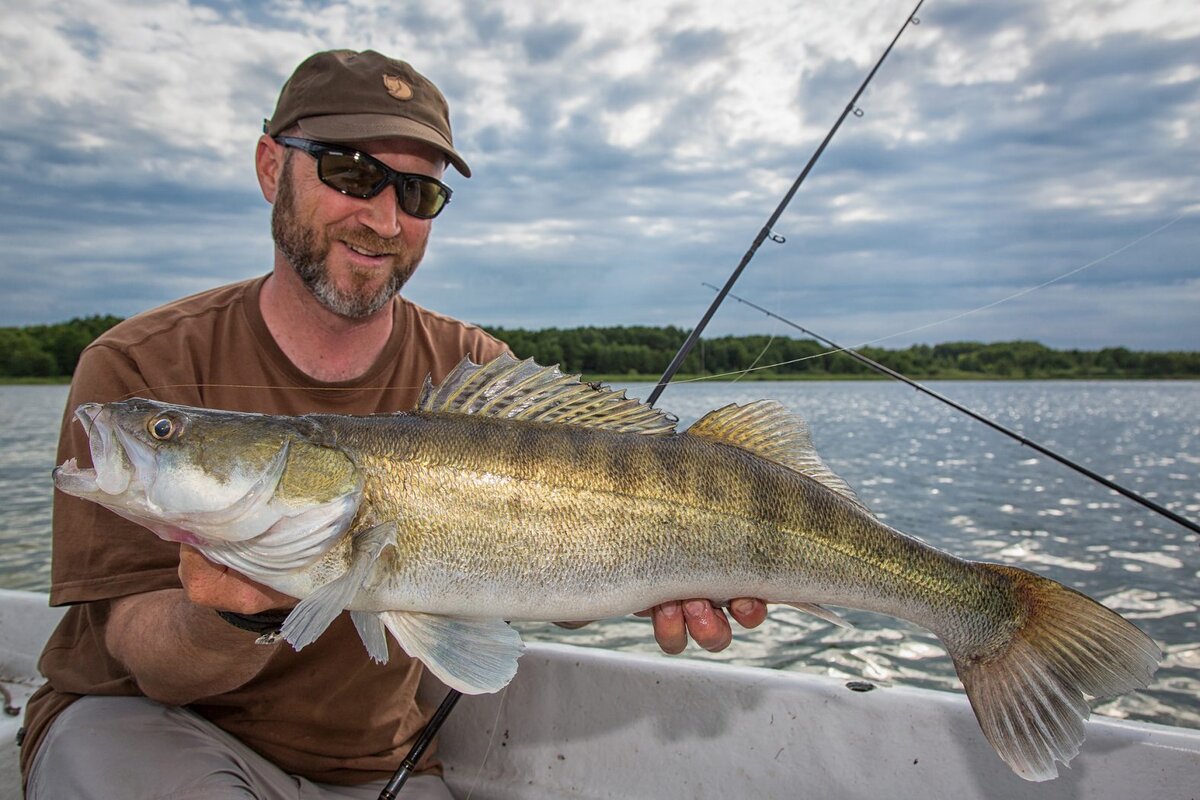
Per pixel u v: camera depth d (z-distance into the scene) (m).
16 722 0.81
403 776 0.64
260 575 0.54
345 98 0.67
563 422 0.60
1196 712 1.15
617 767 0.77
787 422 0.63
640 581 0.57
